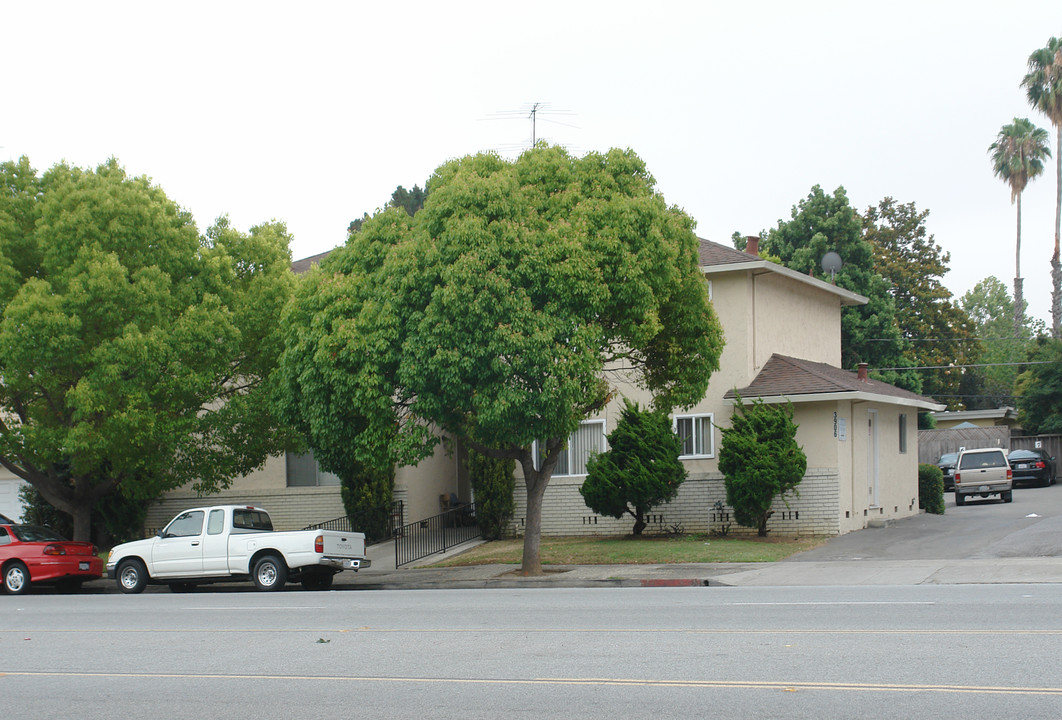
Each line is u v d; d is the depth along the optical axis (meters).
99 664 10.96
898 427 29.62
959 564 18.28
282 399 21.22
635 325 18.92
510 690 8.54
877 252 55.06
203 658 11.04
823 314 31.75
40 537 23.38
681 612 13.02
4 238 23.02
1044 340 48.94
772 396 25.11
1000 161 63.72
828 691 7.93
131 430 22.33
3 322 22.03
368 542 28.52
